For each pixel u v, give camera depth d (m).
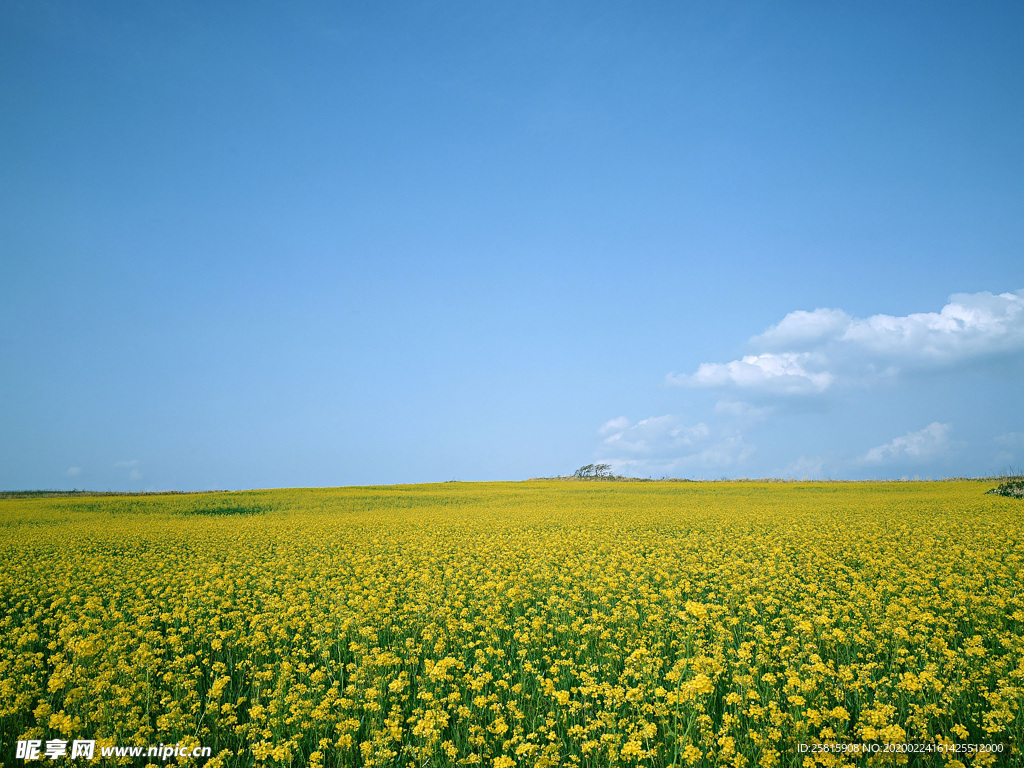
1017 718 6.83
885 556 16.41
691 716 7.21
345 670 9.87
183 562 19.12
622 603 12.23
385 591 13.82
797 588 13.02
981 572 14.05
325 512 41.06
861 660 9.11
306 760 7.13
